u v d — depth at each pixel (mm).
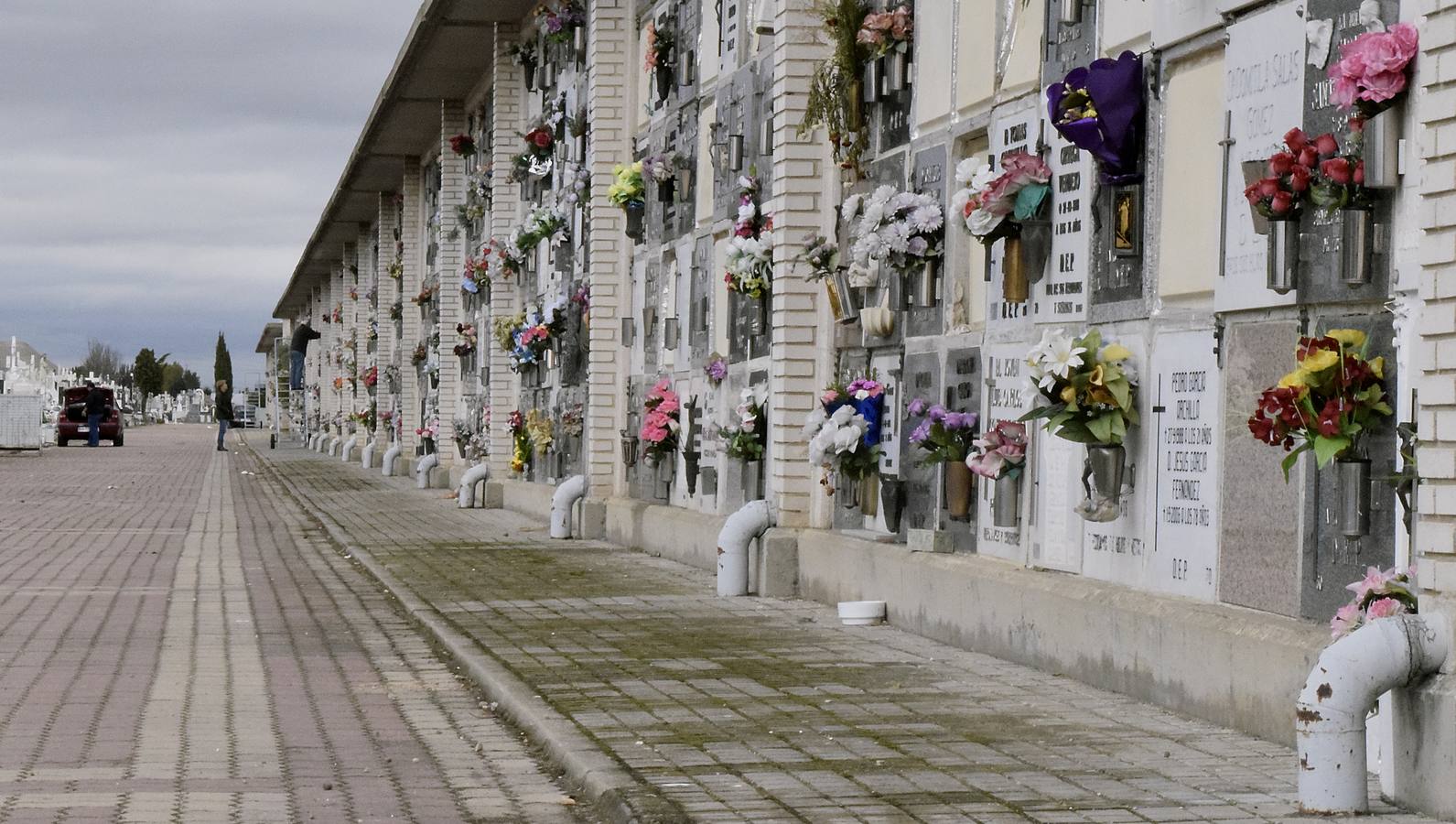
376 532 24266
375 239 54906
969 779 7703
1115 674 10109
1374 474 7938
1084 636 10477
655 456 20516
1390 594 7461
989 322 12297
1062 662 10750
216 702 10148
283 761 8445
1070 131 10344
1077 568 10961
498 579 17359
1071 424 10289
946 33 13188
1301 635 8359
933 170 13367
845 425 14398
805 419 15773
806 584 15398
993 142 12281
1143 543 10117
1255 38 9000
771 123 16625
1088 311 10820
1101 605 10266
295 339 79750
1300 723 7102
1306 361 7832
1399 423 7730
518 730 9398
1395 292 7805
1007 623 11500
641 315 22250
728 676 10805
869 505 14406
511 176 31547
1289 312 8656
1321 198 8039
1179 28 9758
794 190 15695
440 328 38938
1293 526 8609
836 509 15539
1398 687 7180
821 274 15203
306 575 18344
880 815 7000
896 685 10438
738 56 17797
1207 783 7633
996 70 12281
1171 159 9914
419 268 46031
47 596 15852
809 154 15711
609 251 23047
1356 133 7957
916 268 13414
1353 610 7574
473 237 36438
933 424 12656
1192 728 8977
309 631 13625
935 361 13289
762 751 8352
